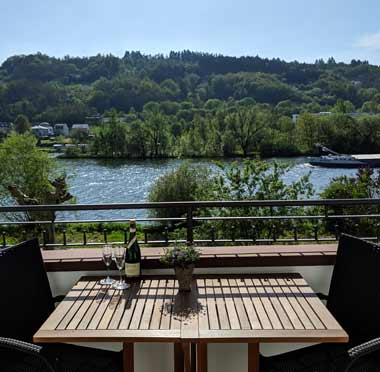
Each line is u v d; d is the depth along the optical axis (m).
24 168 12.78
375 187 7.25
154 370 2.30
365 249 2.04
